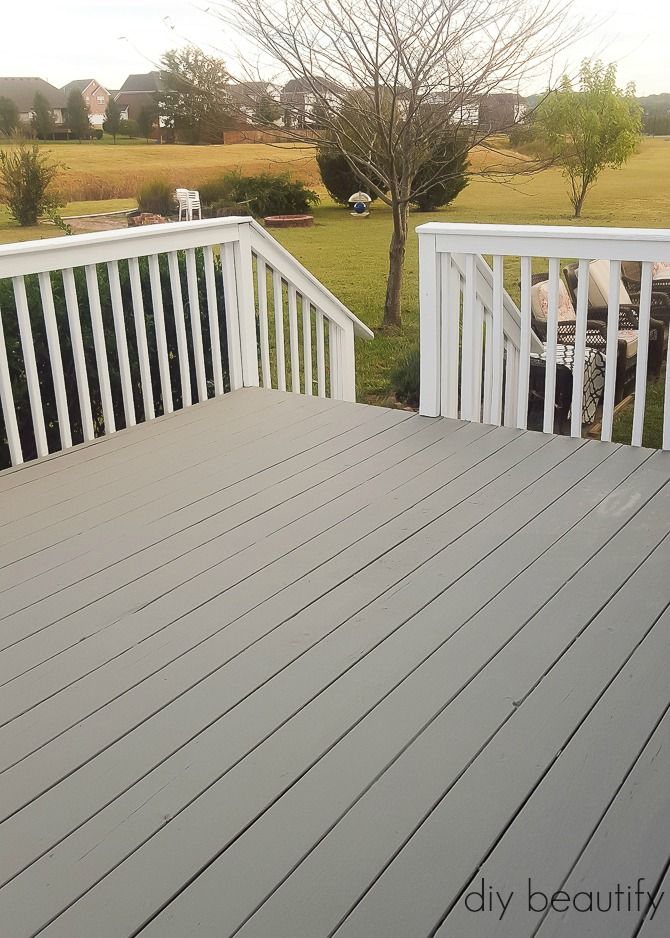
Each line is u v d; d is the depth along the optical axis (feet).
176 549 8.82
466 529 9.05
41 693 6.53
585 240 11.15
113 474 10.96
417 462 11.03
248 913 4.57
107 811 5.32
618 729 5.94
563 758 5.66
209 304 13.98
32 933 4.47
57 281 13.71
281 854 4.95
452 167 22.84
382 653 6.91
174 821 5.23
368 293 24.61
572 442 11.63
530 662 6.74
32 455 13.78
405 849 4.96
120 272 14.75
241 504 9.89
